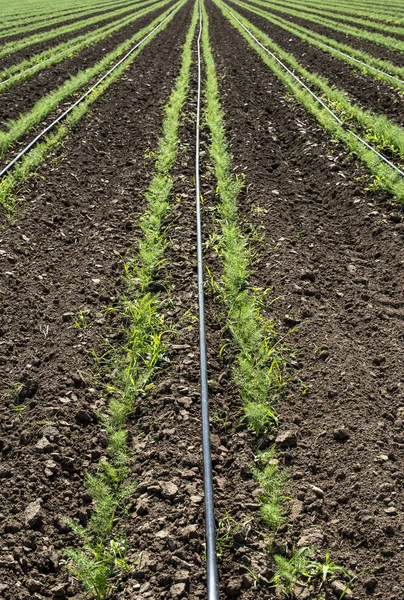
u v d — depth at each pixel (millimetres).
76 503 4043
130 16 38906
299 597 3412
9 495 4031
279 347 5512
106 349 5578
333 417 4672
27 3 50625
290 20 32719
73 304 6215
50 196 8766
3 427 4617
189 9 44219
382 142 10625
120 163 10336
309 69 18094
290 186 9297
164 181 9062
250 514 3910
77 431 4613
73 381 5109
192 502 3990
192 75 17297
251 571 3521
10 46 23938
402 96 13828
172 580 3484
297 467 4281
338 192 8836
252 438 4551
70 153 10516
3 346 5527
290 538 3750
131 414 4816
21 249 7234
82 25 32219
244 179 9398
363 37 24297
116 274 6855
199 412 4781
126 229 7980
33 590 3449
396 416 4688
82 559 3480
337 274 6797
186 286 6531
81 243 7543
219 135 11094
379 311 6062
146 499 4016
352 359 5324
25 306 6152
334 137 10844
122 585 3496
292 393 4977
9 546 3684
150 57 20875
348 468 4203
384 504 3900
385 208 8242
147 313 5758
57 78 17312
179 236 7625
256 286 6516
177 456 4359
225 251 7152
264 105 13789
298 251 7238
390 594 3377
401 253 7035
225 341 5688
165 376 5188
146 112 13391
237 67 18344
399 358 5344
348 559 3605
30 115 12305
